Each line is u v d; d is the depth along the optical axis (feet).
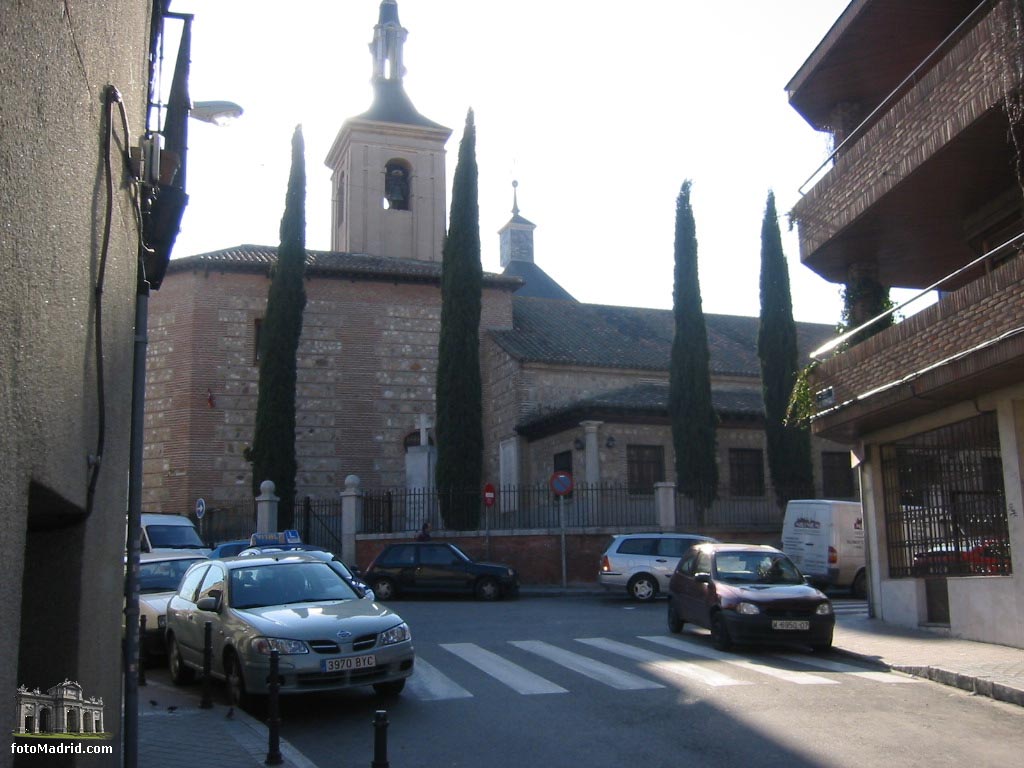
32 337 11.98
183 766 26.04
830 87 57.16
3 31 10.54
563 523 91.09
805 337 144.87
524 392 114.01
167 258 28.71
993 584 47.01
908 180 47.55
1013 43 39.04
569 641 51.34
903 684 38.96
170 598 46.93
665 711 33.22
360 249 139.64
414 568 80.64
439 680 39.50
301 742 29.66
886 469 58.18
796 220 59.82
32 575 16.47
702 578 51.06
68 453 14.21
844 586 82.33
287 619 34.19
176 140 28.91
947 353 44.80
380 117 144.15
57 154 12.88
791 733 29.96
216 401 117.80
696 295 100.99
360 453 122.31
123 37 18.33
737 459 108.68
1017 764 26.63
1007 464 45.16
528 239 209.36
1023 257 39.52
